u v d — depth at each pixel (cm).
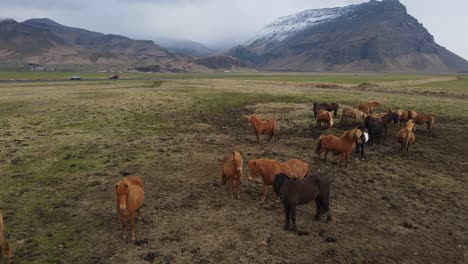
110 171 1558
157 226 1070
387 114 2406
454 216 1183
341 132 2506
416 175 1595
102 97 4156
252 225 1083
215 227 1066
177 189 1364
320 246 976
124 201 927
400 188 1427
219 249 948
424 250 977
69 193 1306
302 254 935
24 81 8944
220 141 2198
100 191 1330
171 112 3247
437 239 1034
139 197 1013
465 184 1488
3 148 1902
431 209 1231
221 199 1273
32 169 1570
